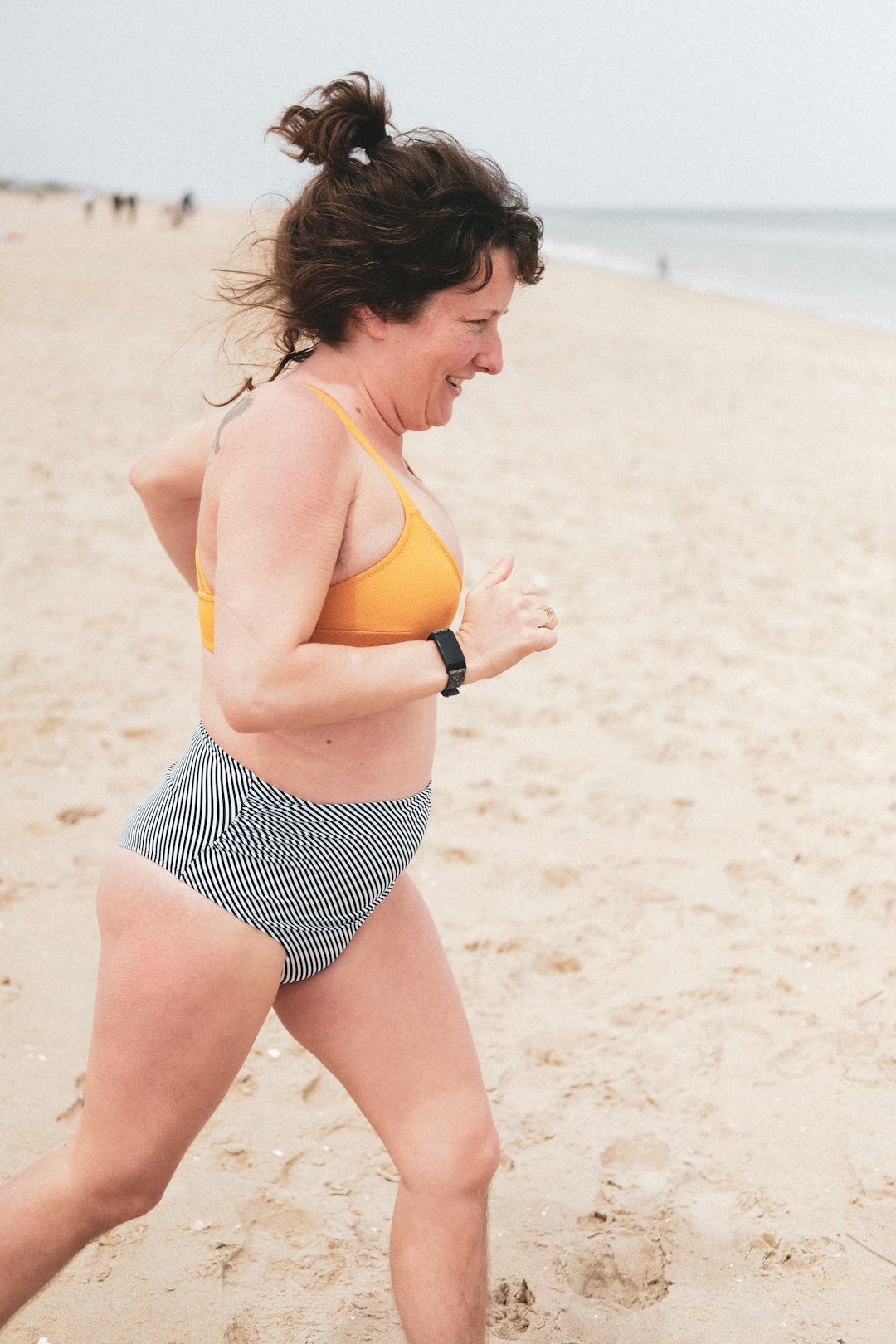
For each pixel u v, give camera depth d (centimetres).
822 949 347
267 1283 228
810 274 4812
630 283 3631
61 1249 171
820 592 709
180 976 160
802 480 1016
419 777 182
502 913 360
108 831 393
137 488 195
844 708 539
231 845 162
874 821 430
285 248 166
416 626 167
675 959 340
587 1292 230
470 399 1292
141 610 598
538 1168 261
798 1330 220
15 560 655
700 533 822
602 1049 301
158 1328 216
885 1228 246
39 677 512
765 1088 289
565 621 631
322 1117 275
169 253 2734
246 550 150
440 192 153
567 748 484
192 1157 260
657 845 407
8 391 1094
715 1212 249
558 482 944
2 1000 306
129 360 1286
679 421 1273
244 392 188
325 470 153
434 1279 179
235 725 151
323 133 156
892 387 1645
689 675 569
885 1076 294
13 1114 267
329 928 171
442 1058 182
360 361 167
